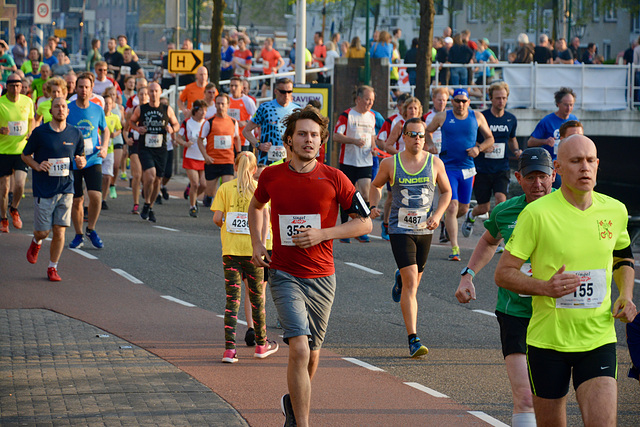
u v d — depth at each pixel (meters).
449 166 28.50
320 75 59.75
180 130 37.19
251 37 118.81
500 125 29.77
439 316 21.36
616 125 54.34
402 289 17.86
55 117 23.09
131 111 38.19
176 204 41.00
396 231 18.25
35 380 14.94
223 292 23.25
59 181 23.14
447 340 18.98
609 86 54.44
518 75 53.72
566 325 10.13
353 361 17.08
